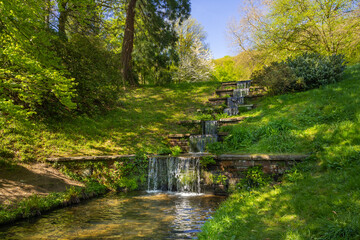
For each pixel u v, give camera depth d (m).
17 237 4.49
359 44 15.77
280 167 7.14
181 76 32.72
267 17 21.45
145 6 18.38
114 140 11.52
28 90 7.96
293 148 7.94
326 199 4.23
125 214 5.77
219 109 14.29
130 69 19.69
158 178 8.91
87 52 11.82
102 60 12.52
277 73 12.80
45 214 5.86
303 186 5.29
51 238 4.41
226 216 4.56
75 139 10.71
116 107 15.21
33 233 4.67
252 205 4.97
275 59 21.06
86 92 12.23
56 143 9.95
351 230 3.02
